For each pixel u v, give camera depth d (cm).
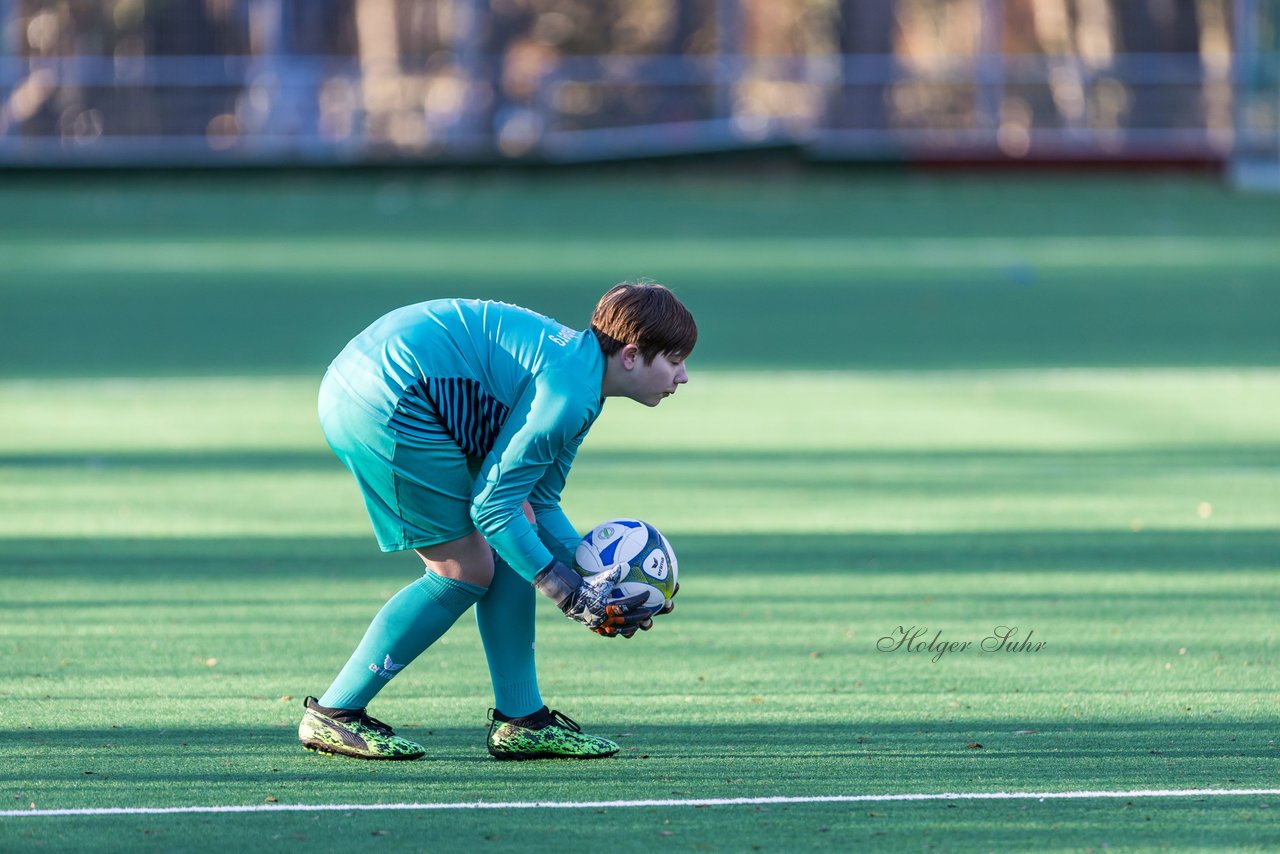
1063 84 11956
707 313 6122
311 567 2666
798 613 2388
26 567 2664
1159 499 3194
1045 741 1808
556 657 2161
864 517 3042
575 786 1658
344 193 10556
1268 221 9119
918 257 7719
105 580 2580
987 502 3169
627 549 1703
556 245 8175
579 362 1619
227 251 7900
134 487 3312
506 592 1720
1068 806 1600
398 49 15962
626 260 7606
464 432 1620
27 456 3650
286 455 3656
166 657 2156
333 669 2103
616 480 3391
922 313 6122
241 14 12750
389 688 2014
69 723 1866
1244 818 1567
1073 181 11219
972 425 4034
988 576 2608
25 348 5359
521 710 1744
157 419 4119
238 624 2323
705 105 12031
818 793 1638
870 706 1944
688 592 2511
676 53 16125
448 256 7725
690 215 9494
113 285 6788
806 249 8044
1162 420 4088
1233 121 11775
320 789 1645
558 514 1758
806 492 3269
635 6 16600
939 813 1580
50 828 1533
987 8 12019
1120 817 1570
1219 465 3534
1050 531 2923
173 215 9406
